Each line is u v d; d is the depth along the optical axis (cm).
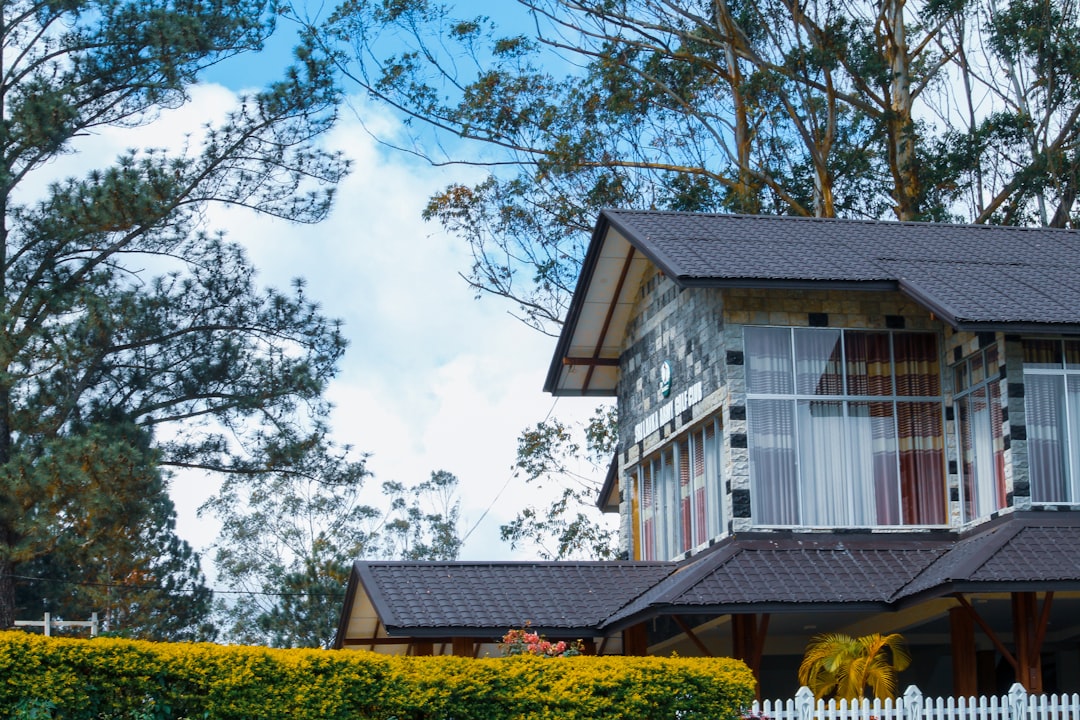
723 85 4828
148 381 3884
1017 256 2830
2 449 3731
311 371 3975
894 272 2602
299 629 6116
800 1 4644
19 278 3878
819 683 2216
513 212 4666
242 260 4103
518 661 1789
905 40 4828
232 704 1650
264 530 6166
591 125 4741
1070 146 4700
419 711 1728
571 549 4706
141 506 3625
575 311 3108
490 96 4684
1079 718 2052
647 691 1800
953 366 2652
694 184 4753
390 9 4556
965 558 2312
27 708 1564
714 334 2675
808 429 2606
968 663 2491
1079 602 2533
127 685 1619
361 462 4094
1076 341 2534
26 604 5712
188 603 6612
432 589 2597
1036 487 2467
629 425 3155
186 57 3947
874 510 2595
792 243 2789
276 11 4100
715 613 2300
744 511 2542
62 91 3812
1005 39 4650
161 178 3731
